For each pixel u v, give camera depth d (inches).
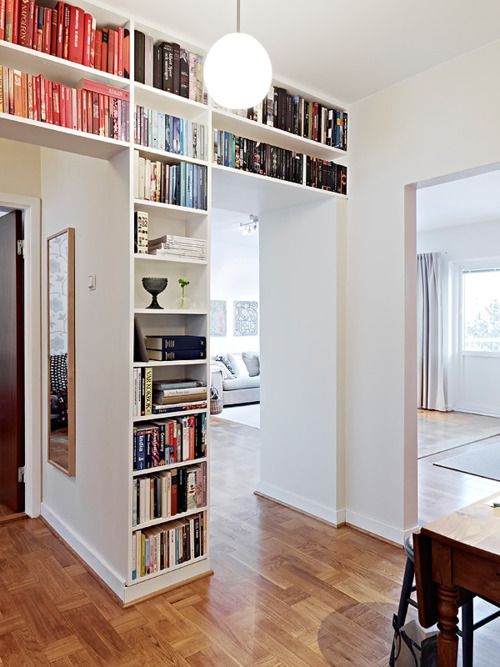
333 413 128.2
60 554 110.8
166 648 78.2
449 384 299.4
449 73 106.5
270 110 112.2
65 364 117.6
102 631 82.6
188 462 98.3
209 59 66.0
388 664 74.4
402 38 97.4
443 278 300.7
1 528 126.0
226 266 350.6
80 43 83.7
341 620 85.9
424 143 111.7
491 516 60.9
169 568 96.3
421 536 56.9
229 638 80.8
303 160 119.6
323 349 130.7
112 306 96.8
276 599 92.5
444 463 184.5
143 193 92.0
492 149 99.6
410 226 117.6
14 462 136.1
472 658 69.6
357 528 125.9
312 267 133.7
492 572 51.7
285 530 124.6
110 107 87.9
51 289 126.8
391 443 118.7
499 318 283.3
